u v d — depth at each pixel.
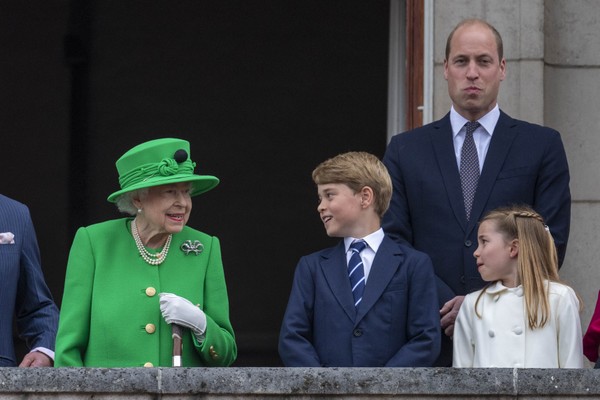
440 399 21.33
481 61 26.98
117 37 64.69
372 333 23.95
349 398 21.20
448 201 26.69
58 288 64.25
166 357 23.08
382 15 64.50
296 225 66.31
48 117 64.88
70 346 23.00
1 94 64.62
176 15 64.75
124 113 65.06
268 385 21.09
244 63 65.25
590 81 34.53
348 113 65.25
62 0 64.06
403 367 22.33
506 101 33.78
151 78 65.06
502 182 26.72
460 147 27.16
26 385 20.75
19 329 26.16
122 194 23.41
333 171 24.61
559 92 34.50
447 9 34.00
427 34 34.25
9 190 64.56
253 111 65.69
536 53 33.75
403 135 27.56
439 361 25.61
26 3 64.06
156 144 23.25
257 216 66.31
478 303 24.31
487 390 21.34
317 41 64.88
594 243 34.25
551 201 26.73
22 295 25.89
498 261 24.30
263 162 66.12
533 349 23.73
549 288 23.97
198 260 23.73
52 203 64.69
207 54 65.12
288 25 64.81
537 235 24.28
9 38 64.31
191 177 23.16
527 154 26.91
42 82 64.75
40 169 64.75
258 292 66.25
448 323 25.19
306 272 24.61
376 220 24.77
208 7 64.62
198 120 65.62
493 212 24.67
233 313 66.00
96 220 64.75
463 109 27.14
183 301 22.70
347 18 64.62
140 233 23.61
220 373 21.06
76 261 23.41
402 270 24.31
